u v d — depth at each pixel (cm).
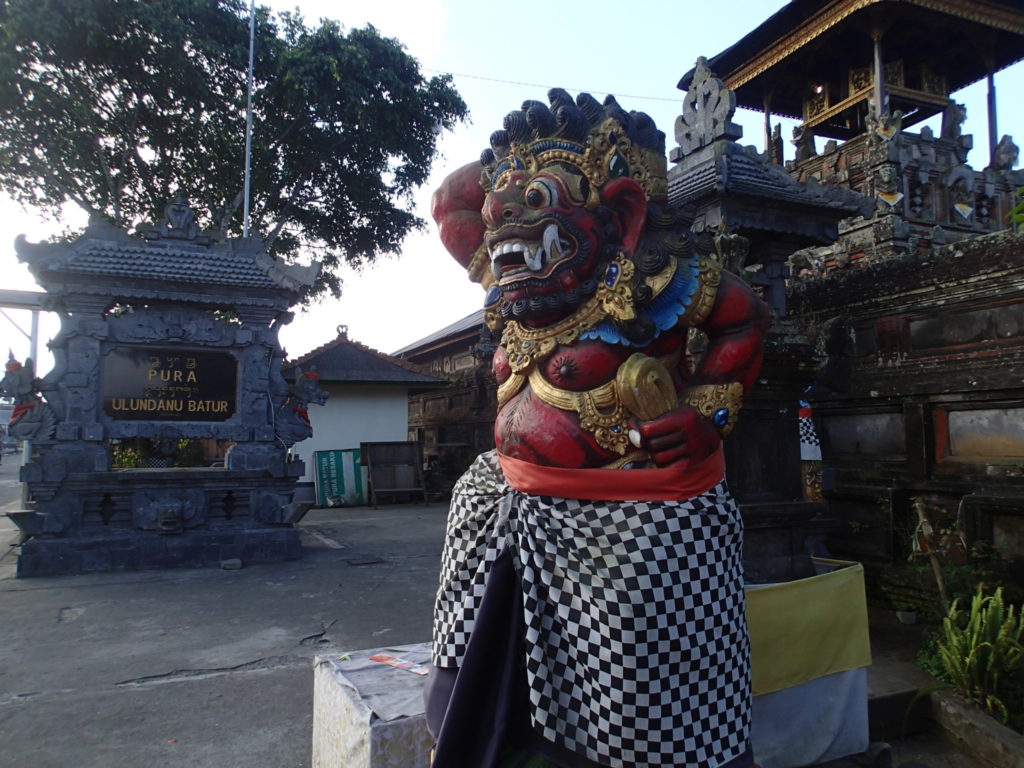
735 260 325
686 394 189
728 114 365
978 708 297
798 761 260
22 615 562
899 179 784
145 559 754
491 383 1666
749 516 325
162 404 795
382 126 1420
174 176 1513
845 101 1165
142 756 310
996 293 410
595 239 186
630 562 168
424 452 1934
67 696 384
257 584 681
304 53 1286
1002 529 402
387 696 240
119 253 765
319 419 1566
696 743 166
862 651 277
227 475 805
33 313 1123
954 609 329
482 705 185
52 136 1330
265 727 342
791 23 1117
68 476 738
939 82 1171
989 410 424
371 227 1641
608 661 167
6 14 1150
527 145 194
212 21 1272
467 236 224
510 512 192
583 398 182
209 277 789
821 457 519
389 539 990
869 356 499
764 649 253
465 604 194
